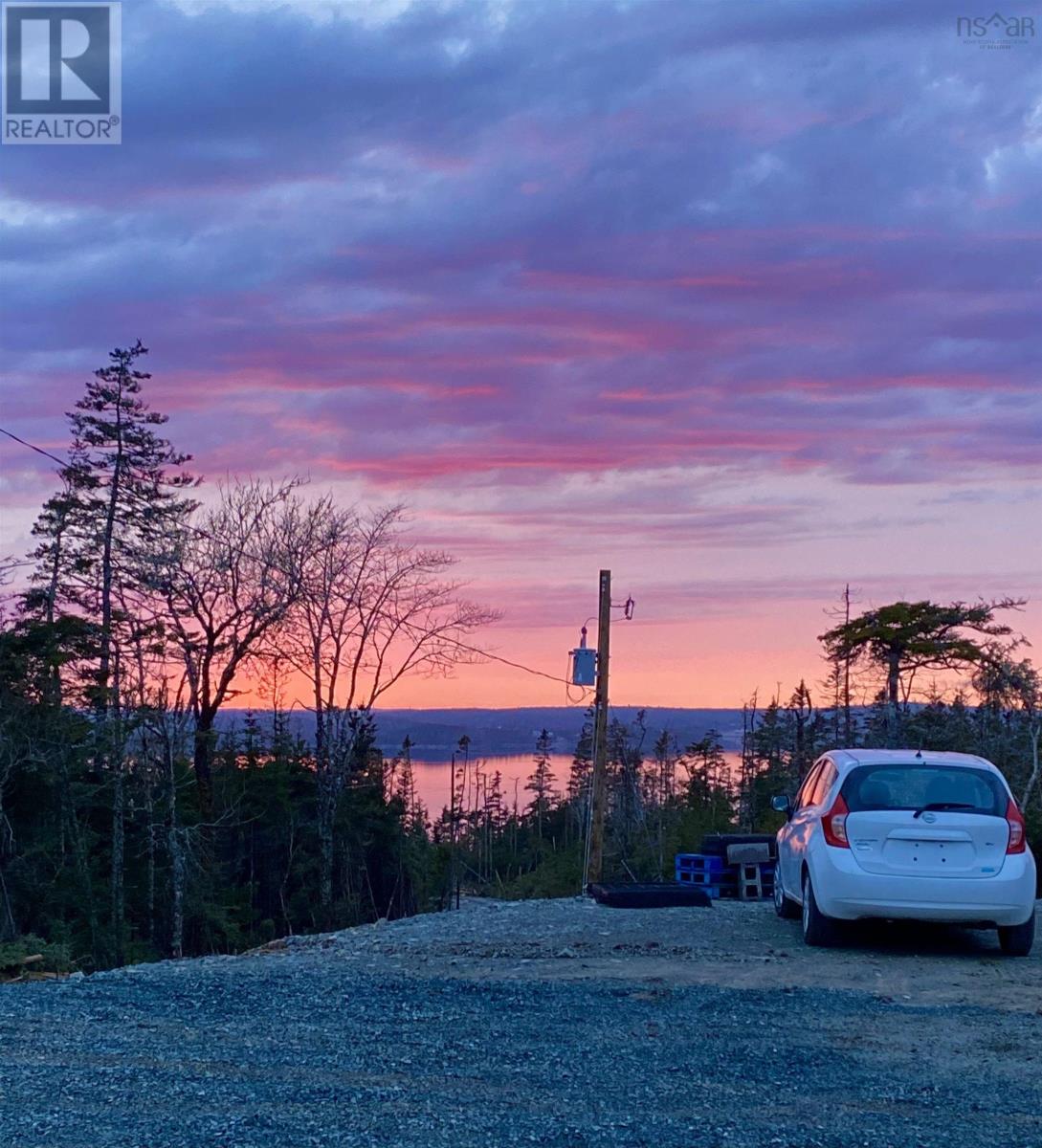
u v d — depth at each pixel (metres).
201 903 40.97
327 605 42.56
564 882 51.62
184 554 40.78
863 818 10.70
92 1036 6.74
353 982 8.59
